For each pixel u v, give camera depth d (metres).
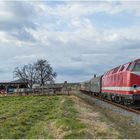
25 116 31.98
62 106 44.50
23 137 22.00
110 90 56.38
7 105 51.75
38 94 98.19
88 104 54.47
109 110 42.06
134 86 40.09
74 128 22.72
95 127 23.25
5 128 24.73
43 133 22.22
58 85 142.12
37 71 182.50
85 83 121.12
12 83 144.88
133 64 40.69
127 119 31.92
